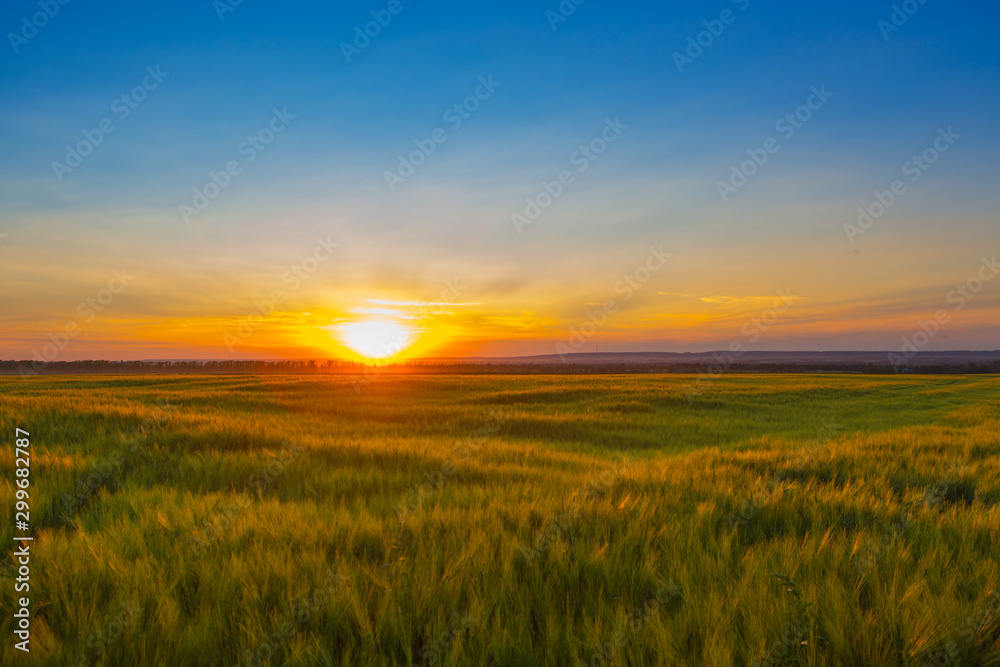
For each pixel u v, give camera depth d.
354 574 3.72
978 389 49.78
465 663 2.83
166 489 7.06
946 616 3.06
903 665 2.79
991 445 10.39
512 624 3.17
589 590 3.58
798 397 34.97
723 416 24.30
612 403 26.86
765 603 3.28
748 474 7.65
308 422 17.08
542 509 5.49
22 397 17.58
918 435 12.60
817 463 8.48
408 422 18.78
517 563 4.02
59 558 4.05
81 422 12.73
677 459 10.09
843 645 2.84
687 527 4.88
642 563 4.02
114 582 3.68
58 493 6.44
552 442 16.28
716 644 2.90
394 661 2.83
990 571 3.72
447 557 4.10
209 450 9.89
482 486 7.45
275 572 3.78
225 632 3.17
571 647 2.88
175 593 3.62
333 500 6.55
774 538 4.53
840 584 3.45
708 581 3.66
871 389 43.97
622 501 5.67
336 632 3.22
